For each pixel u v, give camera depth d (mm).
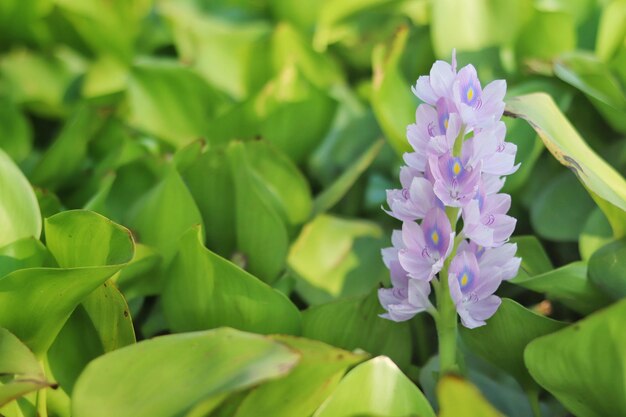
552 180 1151
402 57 1271
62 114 1312
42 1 1303
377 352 1013
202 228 1051
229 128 1183
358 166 1156
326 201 1144
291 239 1144
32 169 1207
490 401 1021
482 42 1198
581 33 1248
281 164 1112
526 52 1204
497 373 1045
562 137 1019
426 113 917
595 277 987
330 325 1003
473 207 898
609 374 917
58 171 1175
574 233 1104
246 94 1292
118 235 975
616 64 1173
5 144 1236
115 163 1180
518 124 1122
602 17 1220
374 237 1134
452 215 914
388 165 1216
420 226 911
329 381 897
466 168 897
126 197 1158
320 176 1221
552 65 1163
